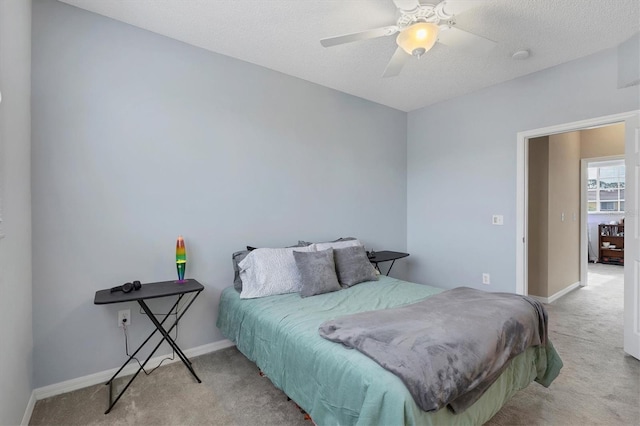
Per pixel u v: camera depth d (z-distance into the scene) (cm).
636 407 195
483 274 372
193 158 270
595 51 283
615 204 732
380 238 421
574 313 374
